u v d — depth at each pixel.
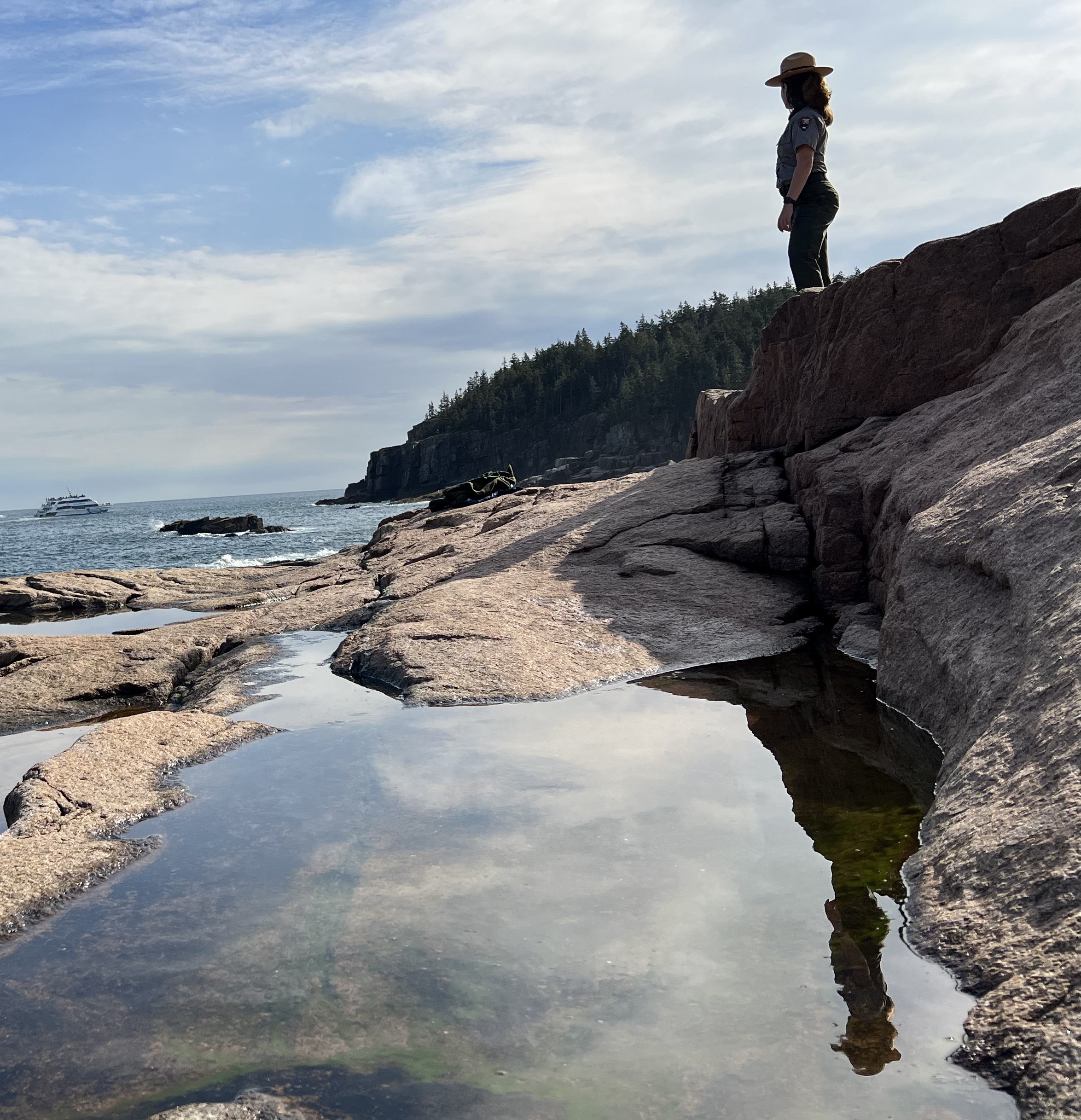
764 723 4.44
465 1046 2.00
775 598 6.87
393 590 8.39
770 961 2.28
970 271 7.00
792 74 7.90
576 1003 2.13
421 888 2.75
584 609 6.62
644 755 3.97
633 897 2.63
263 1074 1.94
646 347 123.06
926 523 4.85
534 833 3.13
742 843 3.00
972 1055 1.88
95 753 4.30
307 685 5.80
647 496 8.57
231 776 4.02
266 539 42.69
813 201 8.29
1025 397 5.49
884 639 4.87
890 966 2.24
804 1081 1.83
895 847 2.93
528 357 146.75
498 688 5.24
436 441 135.50
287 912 2.67
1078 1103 1.70
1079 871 2.23
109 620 11.49
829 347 7.84
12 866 3.13
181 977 2.36
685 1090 1.82
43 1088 1.94
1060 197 6.65
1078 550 3.60
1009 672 3.48
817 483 7.26
